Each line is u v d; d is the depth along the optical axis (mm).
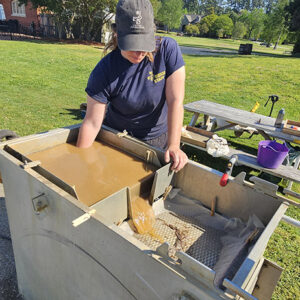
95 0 17516
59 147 1569
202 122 5039
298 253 2480
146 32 1225
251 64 13227
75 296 1276
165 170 1357
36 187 1146
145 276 889
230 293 754
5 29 21734
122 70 1429
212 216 1363
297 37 25078
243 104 7188
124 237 880
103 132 1671
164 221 1340
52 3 16891
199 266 753
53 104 6094
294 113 6691
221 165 4039
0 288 1870
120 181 1312
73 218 1028
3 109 5406
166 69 1494
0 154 1273
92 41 19703
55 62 11188
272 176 3844
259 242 910
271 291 1191
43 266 1391
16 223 1430
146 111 1598
